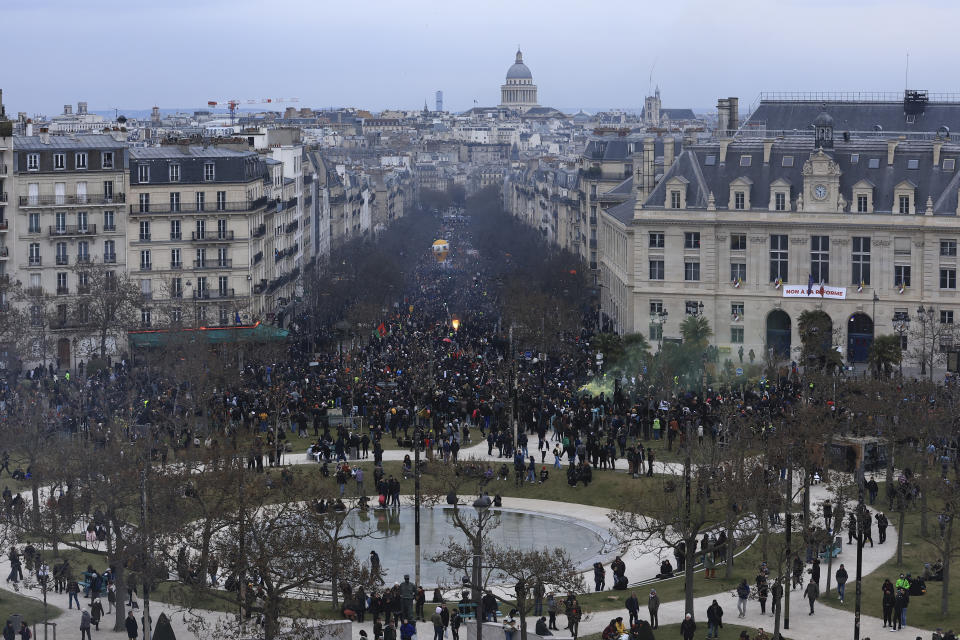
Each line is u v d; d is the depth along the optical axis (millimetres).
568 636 133500
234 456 165250
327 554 136750
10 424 191875
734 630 137250
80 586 153625
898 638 134625
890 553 163375
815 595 143125
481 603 131125
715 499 170750
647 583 157875
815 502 183500
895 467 195375
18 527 153250
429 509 190500
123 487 146000
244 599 136625
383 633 134250
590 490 195750
